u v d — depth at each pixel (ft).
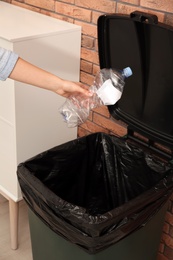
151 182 4.86
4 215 6.87
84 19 5.46
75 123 4.58
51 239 4.29
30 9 6.31
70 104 4.52
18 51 4.90
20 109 5.24
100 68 5.05
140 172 5.00
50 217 4.03
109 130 5.75
